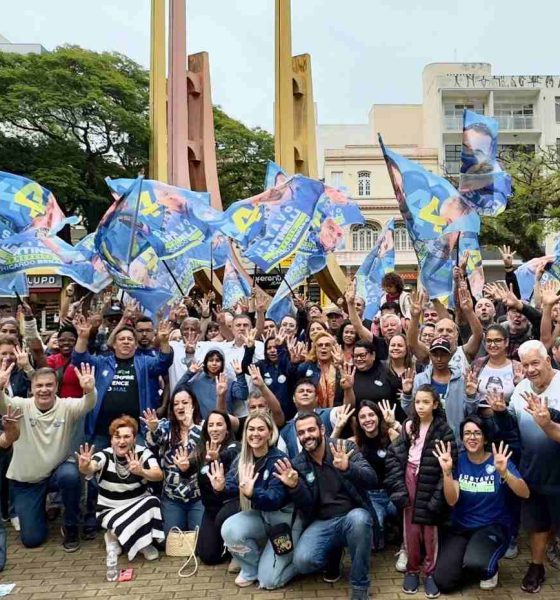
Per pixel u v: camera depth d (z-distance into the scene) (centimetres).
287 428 558
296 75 1997
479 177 754
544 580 466
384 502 530
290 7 1870
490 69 4319
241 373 621
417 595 450
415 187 705
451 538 462
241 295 1045
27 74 2338
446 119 4216
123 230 682
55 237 841
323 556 455
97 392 590
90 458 512
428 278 700
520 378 502
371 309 980
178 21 1795
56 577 490
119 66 2656
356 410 549
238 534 464
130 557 508
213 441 519
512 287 755
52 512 620
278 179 1161
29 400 543
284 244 811
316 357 625
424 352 601
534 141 4188
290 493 449
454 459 461
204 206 879
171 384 657
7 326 651
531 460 450
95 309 941
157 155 1708
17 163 2300
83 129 2417
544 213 2556
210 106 1931
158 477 522
